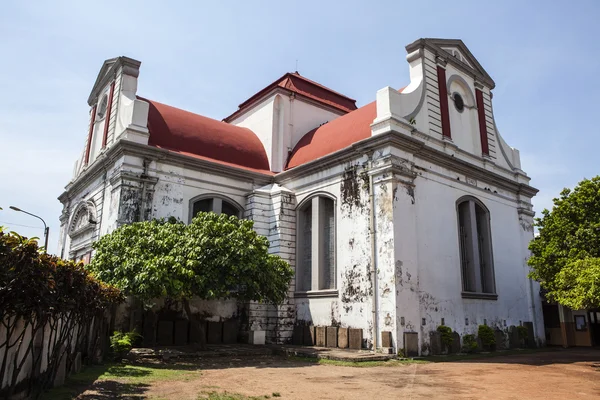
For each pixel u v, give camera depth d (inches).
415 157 798.5
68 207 1147.9
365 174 788.0
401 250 722.2
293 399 364.5
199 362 610.9
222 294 644.1
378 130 786.2
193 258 622.2
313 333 815.1
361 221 781.3
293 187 943.7
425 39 898.7
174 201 845.2
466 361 668.7
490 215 948.6
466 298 833.5
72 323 402.6
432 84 895.1
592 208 761.0
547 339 1047.6
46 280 283.4
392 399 367.6
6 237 258.8
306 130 1101.1
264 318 857.5
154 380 445.4
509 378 490.3
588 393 403.5
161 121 914.1
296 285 882.8
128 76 930.1
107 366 529.7
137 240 658.8
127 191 786.8
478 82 1026.1
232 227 671.8
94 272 647.8
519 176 1058.1
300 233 911.0
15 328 298.4
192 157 869.2
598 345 998.4
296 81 1155.9
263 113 1091.9
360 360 622.5
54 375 379.2
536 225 842.2
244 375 495.5
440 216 824.3
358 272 768.9
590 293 567.8
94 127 1063.0
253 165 997.8
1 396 279.6
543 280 817.5
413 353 689.0
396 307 690.8
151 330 747.4
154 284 593.0
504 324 909.8
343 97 1239.5
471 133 978.7
